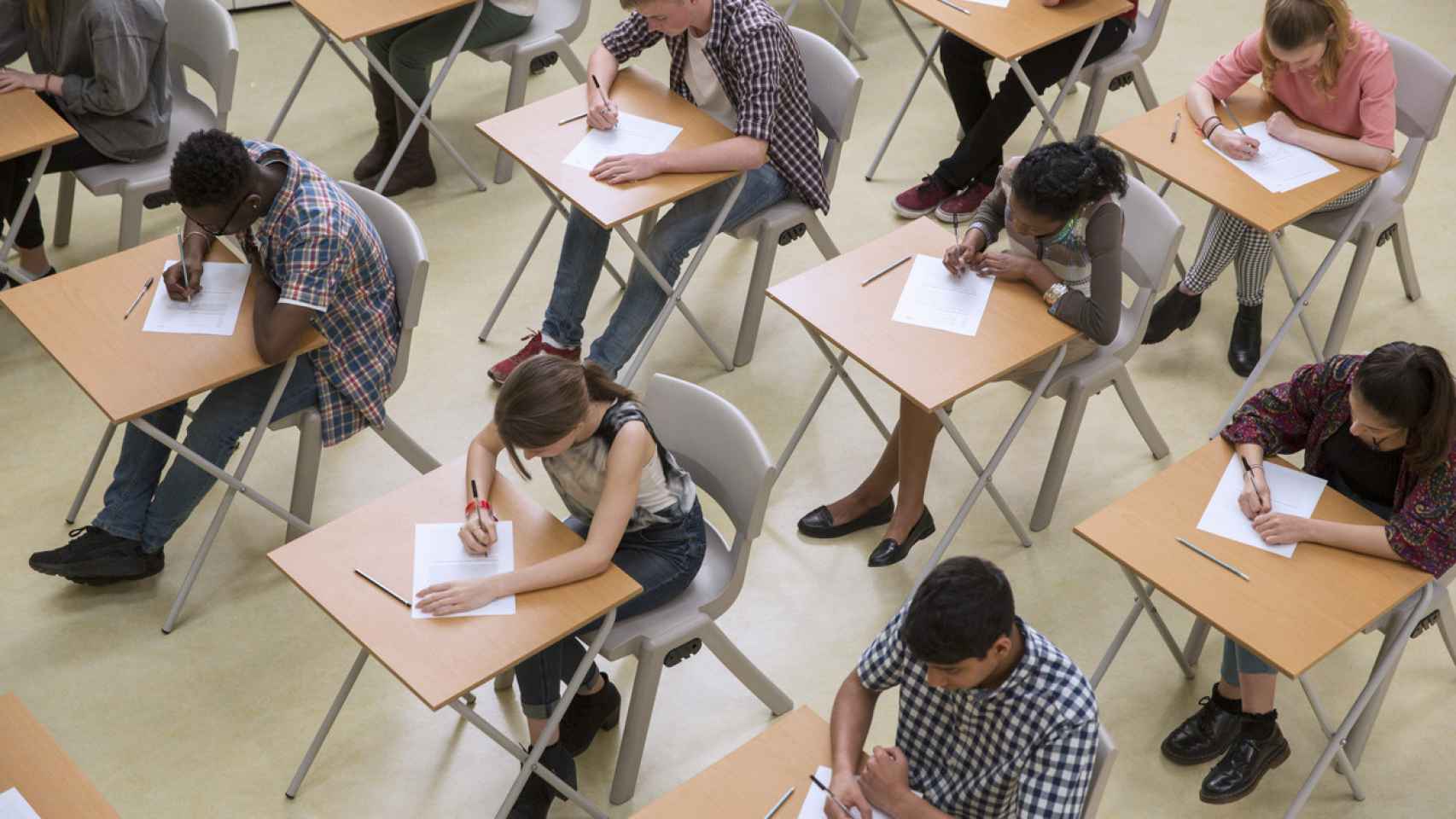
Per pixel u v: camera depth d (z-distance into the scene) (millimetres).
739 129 3762
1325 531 2779
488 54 4676
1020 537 3721
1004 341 3262
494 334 4344
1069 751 2145
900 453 3572
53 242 4590
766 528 3771
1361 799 3125
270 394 3342
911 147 5188
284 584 3582
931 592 2074
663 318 4004
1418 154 4023
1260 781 3164
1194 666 3416
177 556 3627
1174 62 5605
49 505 3746
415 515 2811
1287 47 3730
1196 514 2863
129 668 3350
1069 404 3578
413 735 3230
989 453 4000
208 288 3334
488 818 3074
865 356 3211
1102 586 3627
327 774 3139
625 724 3221
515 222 4812
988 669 2123
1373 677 2918
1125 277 4371
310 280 3145
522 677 2826
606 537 2674
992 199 3529
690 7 3703
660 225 3967
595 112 3818
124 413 3008
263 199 3127
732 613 3537
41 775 2285
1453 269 4625
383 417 3502
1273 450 3010
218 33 4074
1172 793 3143
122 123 4047
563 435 2586
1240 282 4168
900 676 2355
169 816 3039
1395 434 2717
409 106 4605
